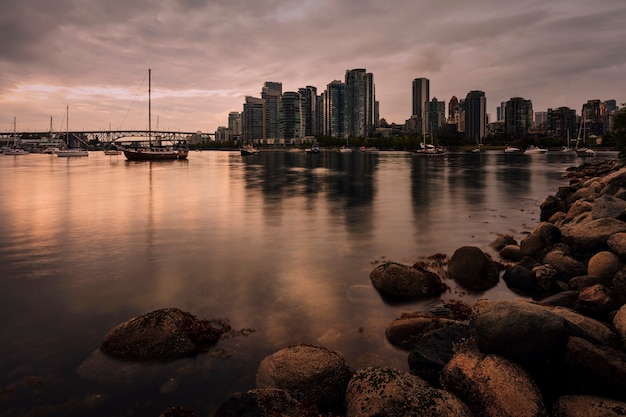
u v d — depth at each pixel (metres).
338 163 120.94
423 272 15.02
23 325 11.78
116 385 8.86
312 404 7.86
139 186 52.72
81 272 16.67
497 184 54.31
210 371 9.31
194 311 12.69
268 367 8.82
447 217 29.14
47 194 43.69
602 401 7.03
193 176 70.69
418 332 10.47
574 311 10.02
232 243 21.48
